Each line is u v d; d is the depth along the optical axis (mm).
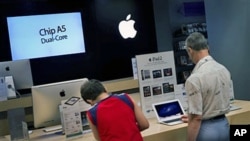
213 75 2158
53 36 5582
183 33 5500
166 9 5570
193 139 2191
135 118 2125
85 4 5793
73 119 2541
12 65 3338
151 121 2830
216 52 5637
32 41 5438
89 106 2631
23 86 3412
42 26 5496
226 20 5418
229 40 5410
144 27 6023
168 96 3014
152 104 2867
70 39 5711
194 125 2162
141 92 2922
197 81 2121
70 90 2732
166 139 2480
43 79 5555
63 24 5648
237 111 2793
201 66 2193
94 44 5844
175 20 5516
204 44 2219
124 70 5977
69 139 2508
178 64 5453
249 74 5176
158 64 2998
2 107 3590
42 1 5520
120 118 1999
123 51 5949
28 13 5438
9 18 5270
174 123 2652
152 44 6055
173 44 5492
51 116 2703
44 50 5527
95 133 2051
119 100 2068
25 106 3709
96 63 5855
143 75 2932
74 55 5766
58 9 5625
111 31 5875
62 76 5695
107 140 1979
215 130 2201
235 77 5387
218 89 2174
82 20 5805
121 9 5922
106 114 1988
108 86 4320
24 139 2619
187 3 5562
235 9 5262
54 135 2762
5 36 5281
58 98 2691
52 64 5613
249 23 5090
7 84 3350
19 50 5355
